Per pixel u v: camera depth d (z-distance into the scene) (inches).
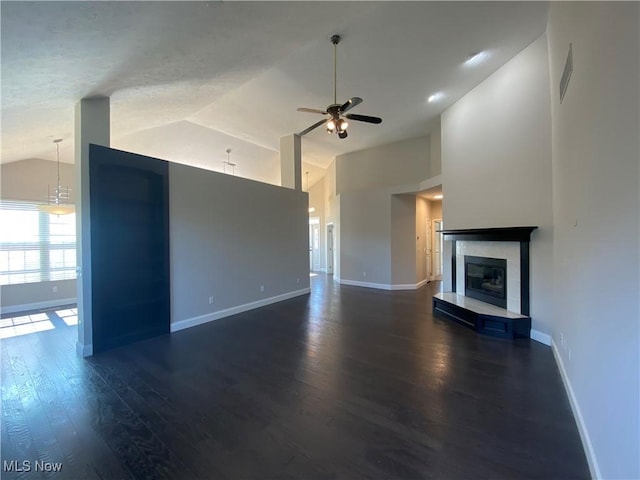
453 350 133.5
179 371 115.4
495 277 173.8
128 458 69.9
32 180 224.5
